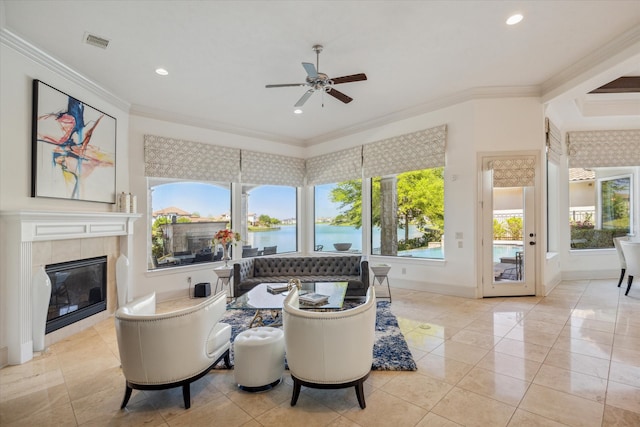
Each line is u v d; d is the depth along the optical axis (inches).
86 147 152.6
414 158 207.6
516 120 181.0
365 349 83.3
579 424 74.4
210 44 128.3
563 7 109.3
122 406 84.9
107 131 168.1
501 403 83.4
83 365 111.0
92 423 78.8
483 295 185.9
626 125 230.4
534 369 101.1
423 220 213.0
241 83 163.9
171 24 114.8
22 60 121.3
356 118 225.3
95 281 158.2
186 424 77.8
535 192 184.4
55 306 135.4
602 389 89.0
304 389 93.5
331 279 188.5
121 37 122.1
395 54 138.9
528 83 174.6
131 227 178.2
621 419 75.7
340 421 77.9
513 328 137.2
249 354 90.7
